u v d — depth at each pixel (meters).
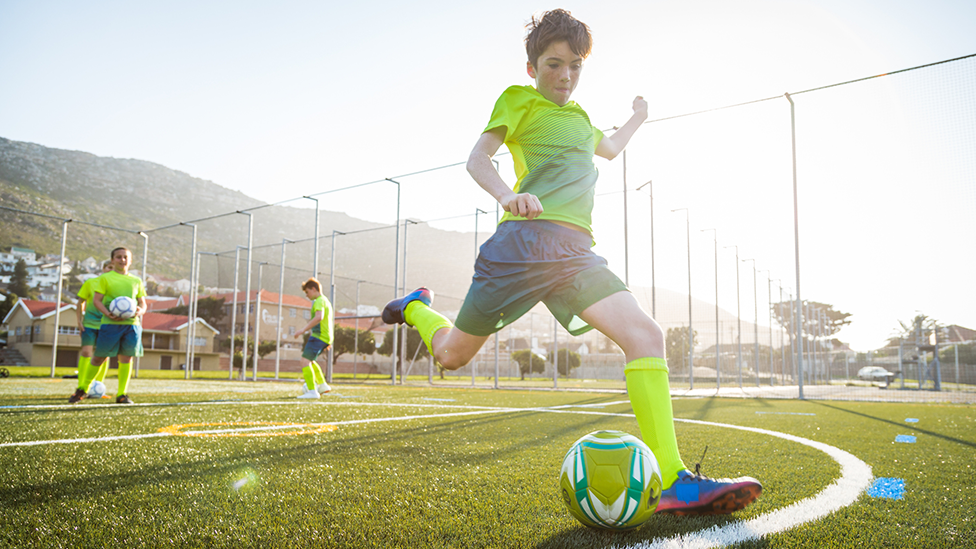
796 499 1.97
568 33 1.99
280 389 10.39
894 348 23.22
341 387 13.38
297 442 3.22
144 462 2.50
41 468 2.33
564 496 1.56
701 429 4.36
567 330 2.02
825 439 3.82
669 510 1.71
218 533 1.48
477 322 2.00
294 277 42.59
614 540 1.45
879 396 13.31
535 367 32.53
